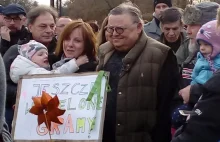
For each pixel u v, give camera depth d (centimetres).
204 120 226
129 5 355
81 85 327
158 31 557
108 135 346
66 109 323
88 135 312
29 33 467
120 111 339
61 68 365
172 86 347
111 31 346
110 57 363
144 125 340
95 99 316
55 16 473
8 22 557
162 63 342
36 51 398
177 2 1895
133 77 339
